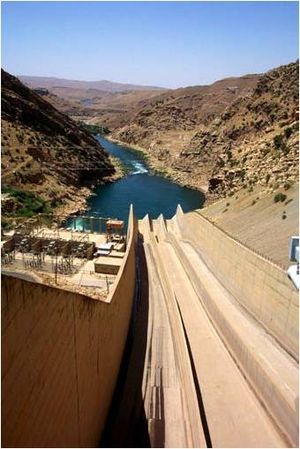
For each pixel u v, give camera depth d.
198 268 58.50
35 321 13.80
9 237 61.78
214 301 45.50
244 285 44.25
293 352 32.22
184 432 27.20
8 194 90.12
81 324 19.72
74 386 18.25
